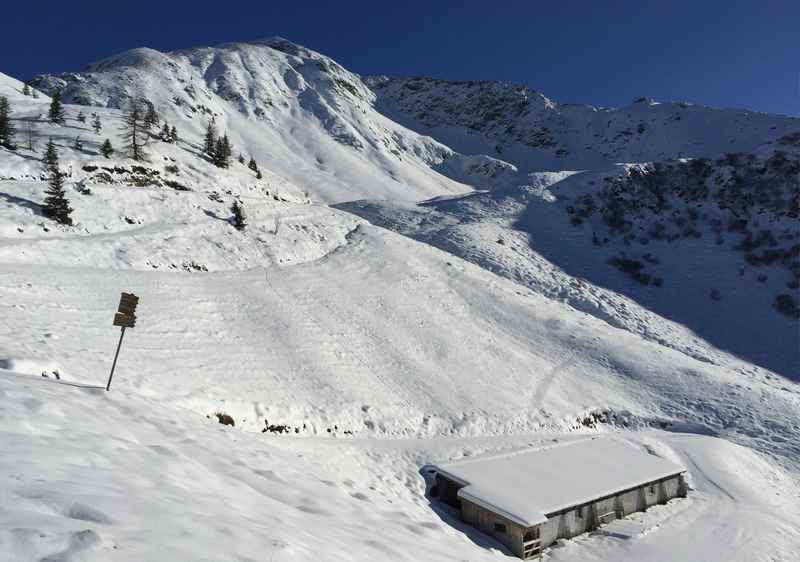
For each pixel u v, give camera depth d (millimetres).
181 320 28969
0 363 15469
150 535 5070
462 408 29344
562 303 51719
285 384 26062
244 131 161375
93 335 23656
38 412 8625
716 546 20656
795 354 48875
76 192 40750
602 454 26031
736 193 77938
